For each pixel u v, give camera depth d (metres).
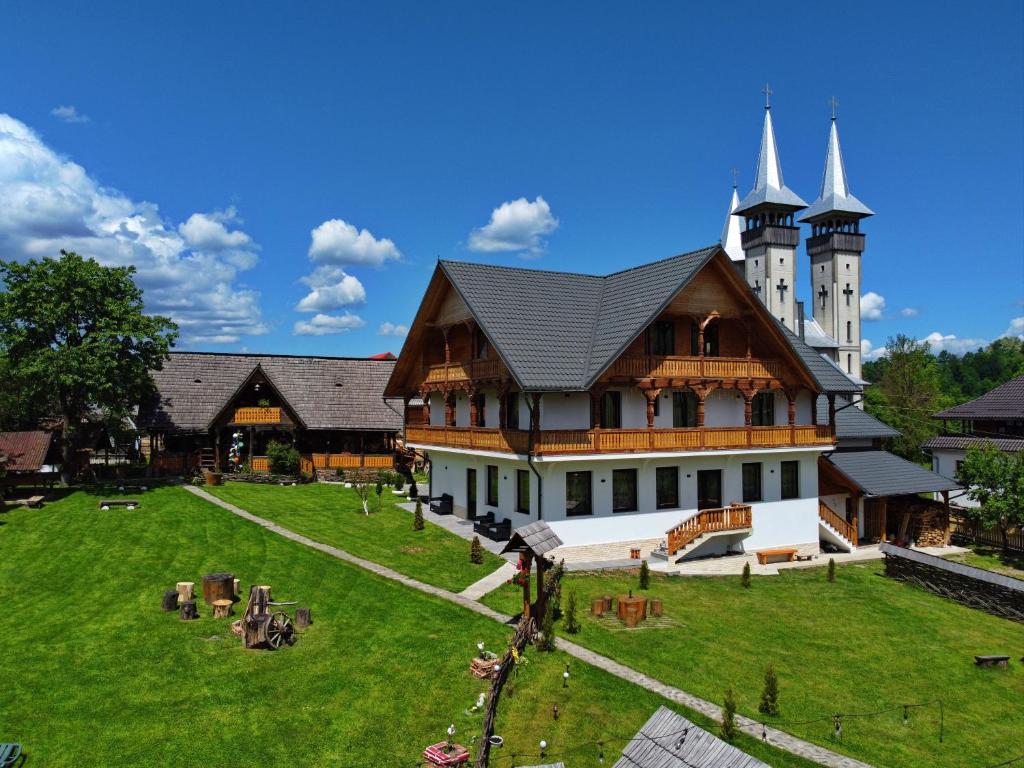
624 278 38.94
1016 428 53.41
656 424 36.91
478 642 22.88
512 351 32.81
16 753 16.50
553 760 17.09
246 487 48.72
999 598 30.42
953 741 19.50
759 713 19.89
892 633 27.11
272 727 18.11
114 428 55.47
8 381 50.38
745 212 83.62
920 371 92.56
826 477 41.72
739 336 38.66
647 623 26.16
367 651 22.25
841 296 85.62
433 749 16.95
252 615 22.72
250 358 59.34
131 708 18.86
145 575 29.53
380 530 37.56
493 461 37.75
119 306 44.50
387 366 61.94
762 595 30.75
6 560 31.62
